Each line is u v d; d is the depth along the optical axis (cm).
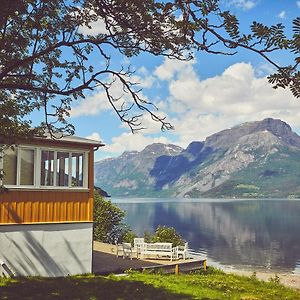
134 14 834
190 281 1775
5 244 1570
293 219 12825
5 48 948
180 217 13775
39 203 1666
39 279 1570
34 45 1005
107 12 853
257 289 1831
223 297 1494
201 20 585
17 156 1612
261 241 7144
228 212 16838
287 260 5003
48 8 979
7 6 859
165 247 2236
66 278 1631
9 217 1587
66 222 1728
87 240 1786
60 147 1727
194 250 5816
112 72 981
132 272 1853
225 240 7231
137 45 934
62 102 1147
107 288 1477
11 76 1012
